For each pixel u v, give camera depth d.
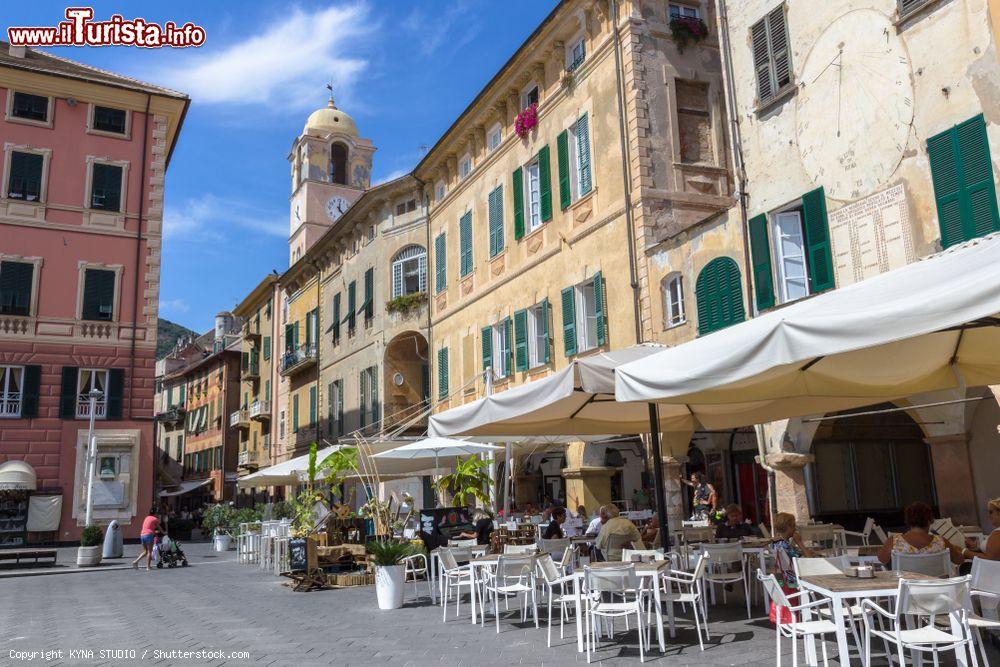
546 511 17.44
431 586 12.38
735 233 15.45
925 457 22.94
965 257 5.38
